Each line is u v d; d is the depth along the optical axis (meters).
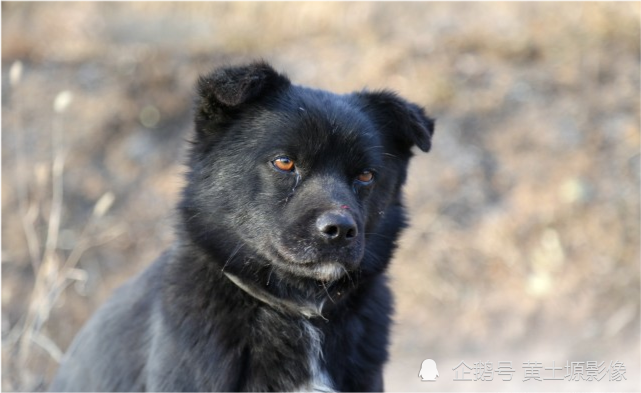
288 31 16.20
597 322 10.65
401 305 11.21
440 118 13.78
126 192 12.73
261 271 5.32
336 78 14.66
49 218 12.02
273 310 5.32
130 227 12.23
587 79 14.27
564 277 11.38
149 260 11.82
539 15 15.72
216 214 5.37
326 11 16.33
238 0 16.66
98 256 11.74
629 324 10.53
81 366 5.84
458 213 12.35
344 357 5.39
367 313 5.59
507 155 13.16
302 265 5.12
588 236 11.84
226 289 5.28
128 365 5.45
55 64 14.73
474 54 14.99
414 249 11.84
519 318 10.86
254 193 5.32
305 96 5.61
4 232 11.79
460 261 11.73
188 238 5.41
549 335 10.49
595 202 12.25
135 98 14.05
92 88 14.19
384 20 16.17
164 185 12.83
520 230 11.99
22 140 13.23
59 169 9.30
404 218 6.00
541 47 14.96
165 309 5.21
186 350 5.03
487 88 14.25
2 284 11.06
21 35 15.55
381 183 5.67
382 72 14.63
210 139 5.54
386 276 5.91
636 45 14.81
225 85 5.24
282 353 5.24
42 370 8.71
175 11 17.00
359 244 5.12
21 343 8.62
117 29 16.08
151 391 5.03
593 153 13.00
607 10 15.34
